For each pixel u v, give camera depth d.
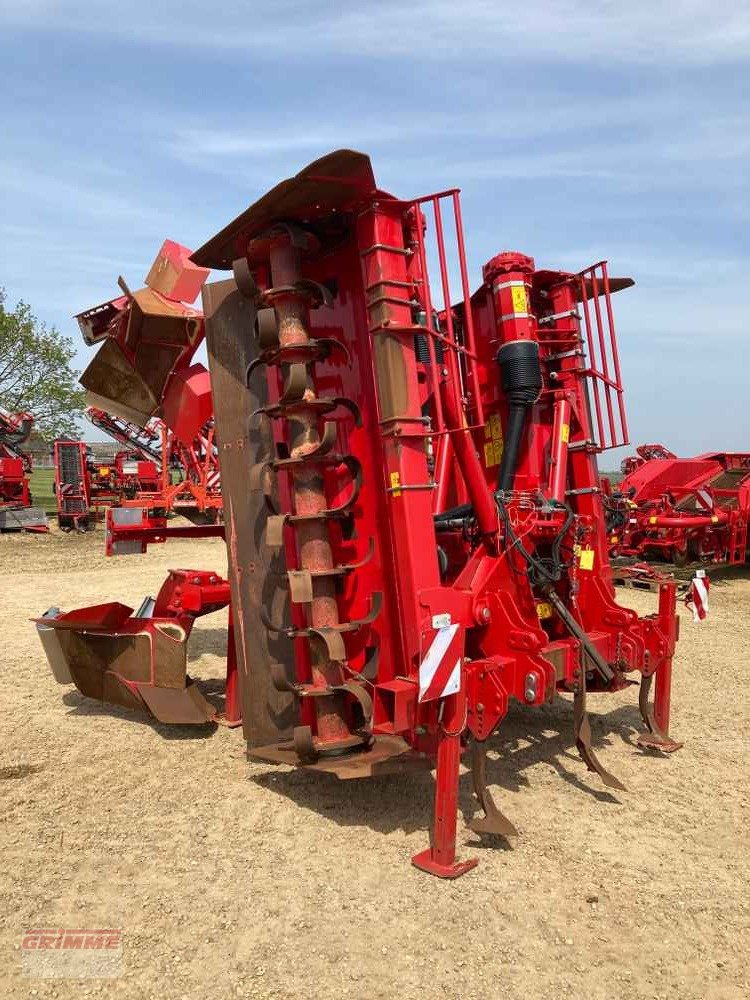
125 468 23.19
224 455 3.88
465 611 3.28
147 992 2.32
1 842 3.32
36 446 47.62
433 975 2.40
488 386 4.62
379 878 2.99
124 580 12.18
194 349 4.66
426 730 3.51
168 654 4.62
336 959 2.47
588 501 4.52
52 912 2.76
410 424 3.15
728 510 11.64
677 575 11.37
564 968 2.44
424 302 3.22
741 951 2.54
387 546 3.46
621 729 4.83
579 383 4.60
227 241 3.56
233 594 3.90
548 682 3.40
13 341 28.00
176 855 3.19
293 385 3.15
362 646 3.56
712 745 4.52
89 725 4.96
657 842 3.31
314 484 3.34
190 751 4.47
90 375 4.91
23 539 18.62
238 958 2.48
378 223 3.12
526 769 4.14
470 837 3.34
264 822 3.51
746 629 7.99
